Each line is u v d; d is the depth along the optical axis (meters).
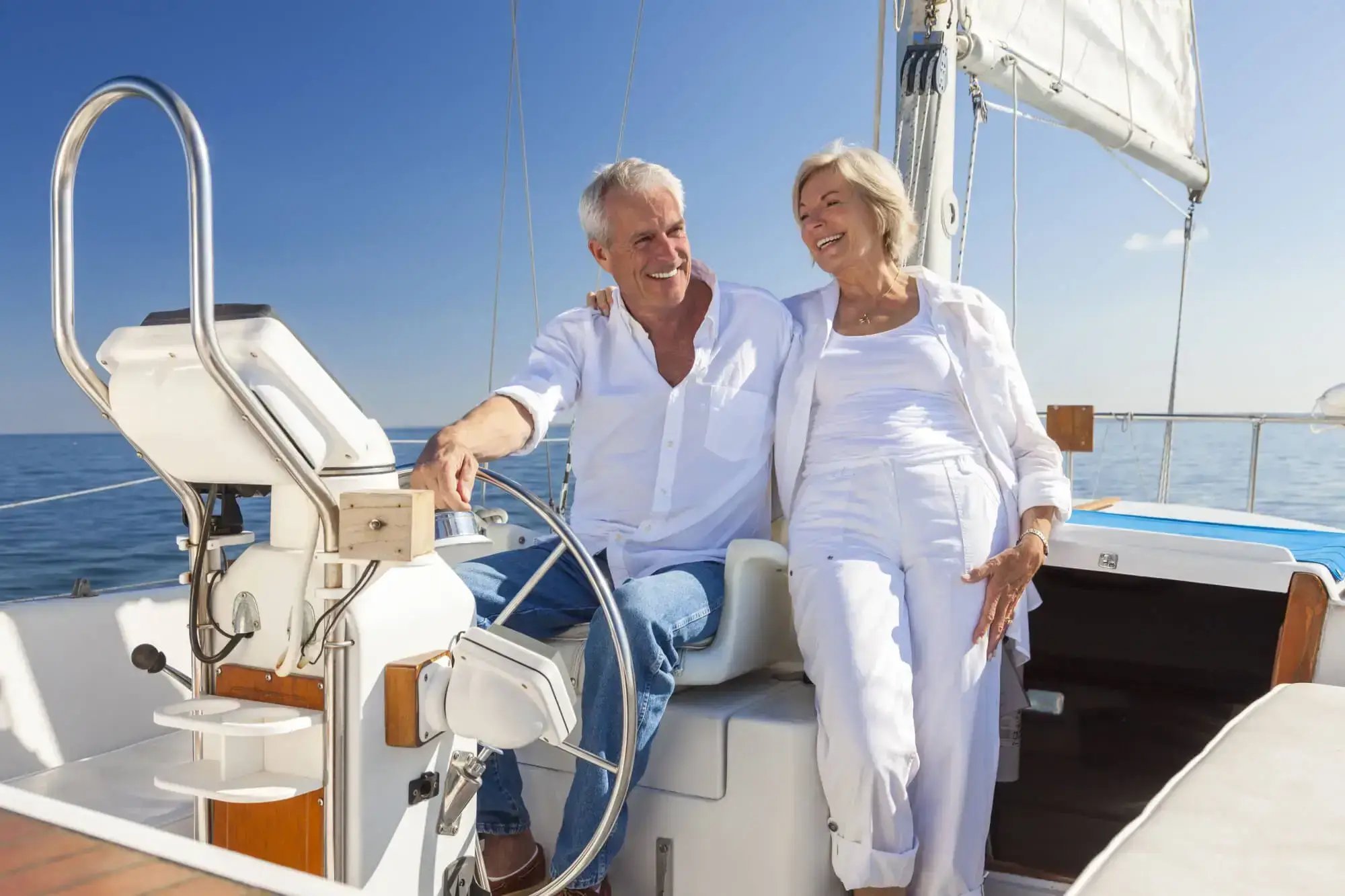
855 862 1.52
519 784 1.63
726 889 1.59
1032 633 2.59
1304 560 1.81
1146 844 0.81
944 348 1.97
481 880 1.42
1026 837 1.99
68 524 17.25
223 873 0.72
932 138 2.80
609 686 1.52
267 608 1.26
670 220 1.90
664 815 1.63
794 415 2.00
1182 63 4.48
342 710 1.17
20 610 1.77
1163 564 1.89
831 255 2.02
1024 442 1.97
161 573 14.36
